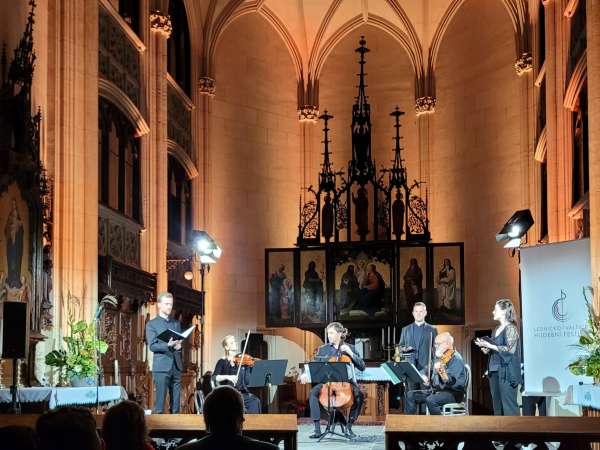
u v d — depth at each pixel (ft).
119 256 65.31
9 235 45.78
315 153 94.17
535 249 48.85
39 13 54.24
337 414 56.29
